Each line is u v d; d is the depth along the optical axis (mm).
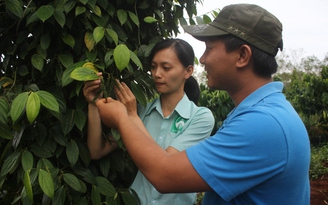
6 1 1183
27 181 1061
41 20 1193
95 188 1245
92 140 1279
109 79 1226
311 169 5035
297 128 907
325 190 4281
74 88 1251
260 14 966
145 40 1514
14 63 1340
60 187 1169
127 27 1416
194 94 1565
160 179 896
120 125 1002
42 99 1052
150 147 936
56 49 1287
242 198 919
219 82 1018
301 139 903
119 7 1384
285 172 871
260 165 853
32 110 1019
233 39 961
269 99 952
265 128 860
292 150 870
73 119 1235
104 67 1252
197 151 895
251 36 953
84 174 1252
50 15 1135
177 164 887
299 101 7836
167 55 1288
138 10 1453
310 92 7676
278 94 982
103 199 1329
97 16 1277
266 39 961
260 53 959
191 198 1345
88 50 1254
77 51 1280
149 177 913
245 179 861
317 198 4027
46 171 1147
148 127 1395
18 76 1330
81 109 1266
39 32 1230
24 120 1215
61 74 1229
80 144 1286
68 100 1317
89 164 1358
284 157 860
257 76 994
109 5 1318
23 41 1290
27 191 1054
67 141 1241
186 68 1336
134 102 1192
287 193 895
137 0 1423
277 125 866
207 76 1047
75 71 1113
